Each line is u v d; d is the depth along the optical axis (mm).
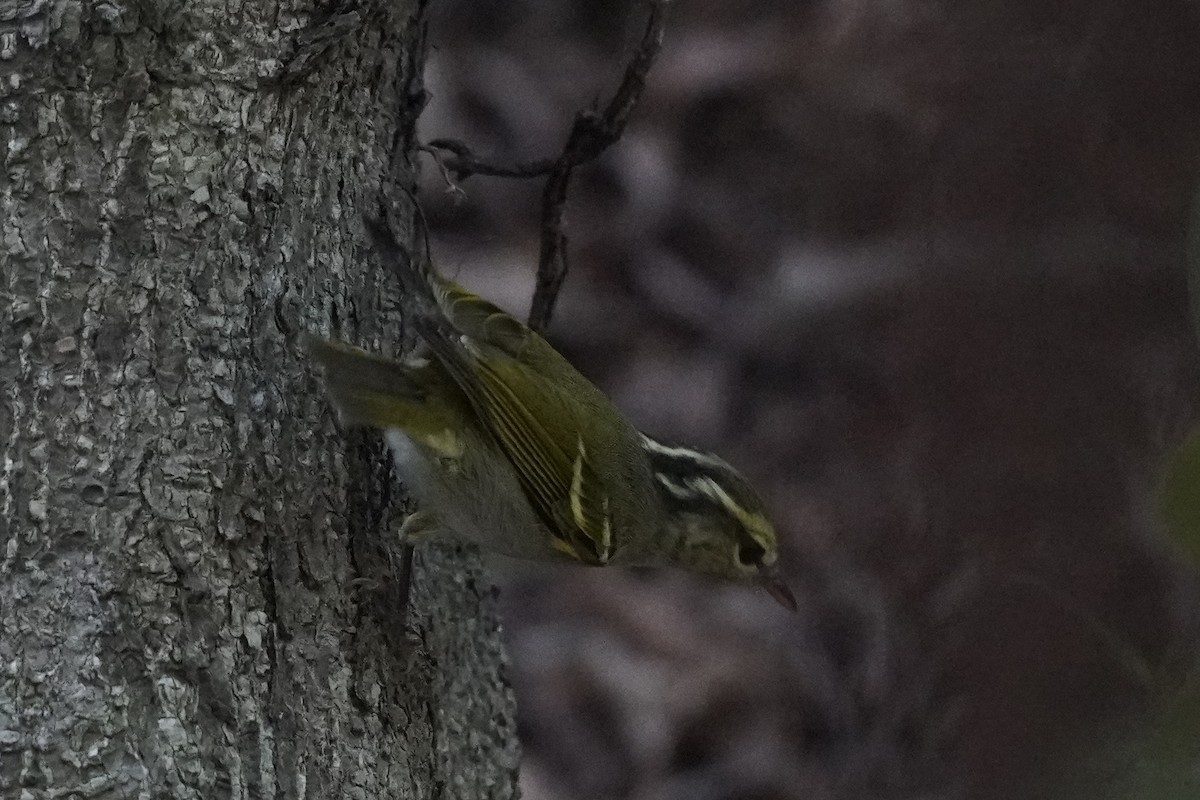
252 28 6168
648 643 12812
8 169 5754
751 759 12289
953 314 12633
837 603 12820
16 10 5730
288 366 6285
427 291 6336
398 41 7082
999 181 12445
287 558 6141
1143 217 11820
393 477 6910
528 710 12375
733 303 14312
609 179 14789
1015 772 10984
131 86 5895
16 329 5730
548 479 7219
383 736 6418
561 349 13898
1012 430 12031
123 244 5887
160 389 5898
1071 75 12141
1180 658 7195
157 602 5766
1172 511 4246
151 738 5656
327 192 6594
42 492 5680
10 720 5512
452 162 8062
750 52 15070
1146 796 4555
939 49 13273
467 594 7578
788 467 13523
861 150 13867
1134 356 11727
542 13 14891
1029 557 11672
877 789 11805
